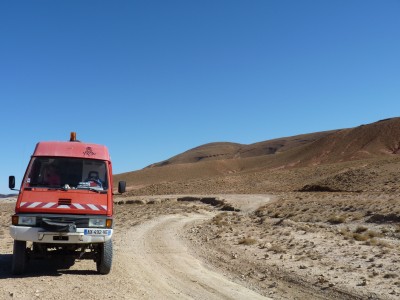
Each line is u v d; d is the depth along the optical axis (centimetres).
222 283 1223
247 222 3334
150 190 11725
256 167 19912
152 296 1001
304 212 4147
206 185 11269
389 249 1786
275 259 1592
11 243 1859
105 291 997
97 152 1246
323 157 17725
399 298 1046
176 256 1677
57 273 1190
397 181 6197
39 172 1183
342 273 1335
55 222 1095
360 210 3656
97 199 1150
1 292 941
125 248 1825
